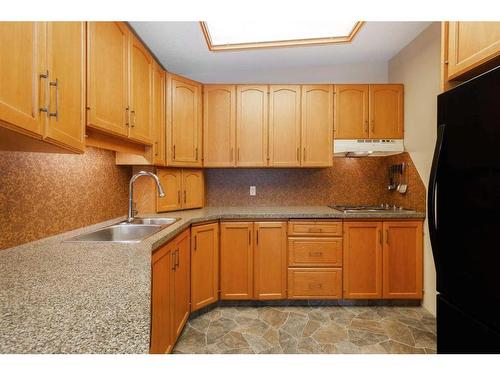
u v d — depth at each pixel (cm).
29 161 138
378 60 298
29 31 88
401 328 209
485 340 92
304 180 309
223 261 247
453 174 103
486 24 101
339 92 276
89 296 75
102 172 206
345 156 301
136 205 247
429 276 238
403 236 246
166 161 244
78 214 178
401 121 273
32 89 90
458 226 100
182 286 200
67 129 113
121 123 170
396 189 287
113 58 160
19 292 77
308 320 222
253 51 260
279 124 277
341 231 247
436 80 226
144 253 119
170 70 299
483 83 90
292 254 248
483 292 90
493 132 86
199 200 285
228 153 277
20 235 133
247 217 248
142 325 61
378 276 246
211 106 275
